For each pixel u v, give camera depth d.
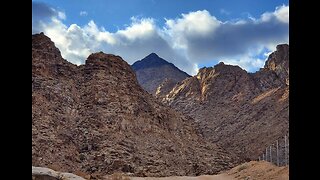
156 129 113.69
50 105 104.50
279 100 198.62
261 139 157.75
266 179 42.44
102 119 106.38
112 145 94.31
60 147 86.88
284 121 165.00
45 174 21.75
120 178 49.62
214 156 113.75
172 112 130.25
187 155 107.62
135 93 124.56
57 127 96.06
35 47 123.62
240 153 150.25
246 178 47.53
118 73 129.25
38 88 108.25
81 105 112.94
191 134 124.19
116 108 113.38
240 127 189.25
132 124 109.75
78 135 97.62
